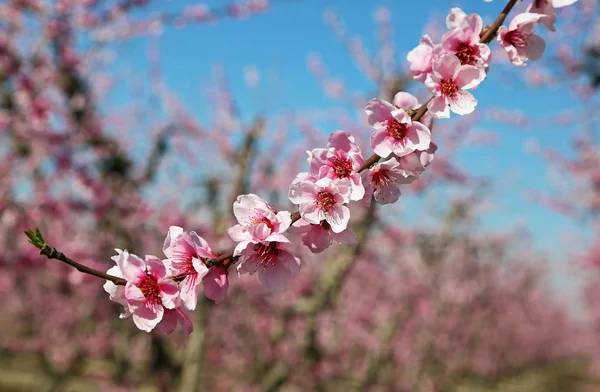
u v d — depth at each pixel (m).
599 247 13.62
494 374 25.53
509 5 1.61
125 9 6.84
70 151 6.75
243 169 7.84
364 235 7.93
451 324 15.30
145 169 8.12
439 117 1.61
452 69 1.60
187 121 9.39
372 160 1.64
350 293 11.45
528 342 30.20
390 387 12.60
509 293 23.42
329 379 10.92
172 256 1.62
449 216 12.54
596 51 6.09
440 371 15.74
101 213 6.96
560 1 1.63
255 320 9.50
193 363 7.13
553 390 28.50
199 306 7.26
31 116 6.44
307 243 1.68
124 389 9.77
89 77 7.32
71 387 12.16
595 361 36.78
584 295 28.42
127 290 1.57
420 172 1.68
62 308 11.66
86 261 6.60
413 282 12.23
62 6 6.62
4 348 13.75
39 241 1.54
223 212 8.01
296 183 1.59
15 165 6.86
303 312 8.09
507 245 19.39
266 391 7.95
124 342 9.19
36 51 6.66
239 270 1.62
